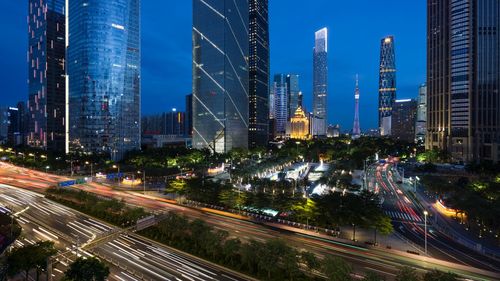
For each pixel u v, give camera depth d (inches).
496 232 3427.7
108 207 3718.0
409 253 2837.1
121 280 2309.3
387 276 2381.9
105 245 2952.8
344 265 2094.0
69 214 3949.3
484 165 6732.3
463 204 3678.6
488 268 2573.8
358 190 5118.1
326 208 3371.1
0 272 2119.8
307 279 2230.6
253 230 3393.2
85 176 6993.1
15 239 2989.7
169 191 4874.5
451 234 3400.6
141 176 6702.8
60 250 2847.0
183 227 2923.2
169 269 2480.3
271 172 7421.3
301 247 2930.6
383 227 3075.8
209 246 2623.0
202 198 4409.5
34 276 2351.1
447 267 2561.5
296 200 3860.7
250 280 2303.2
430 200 4985.2
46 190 4909.0
